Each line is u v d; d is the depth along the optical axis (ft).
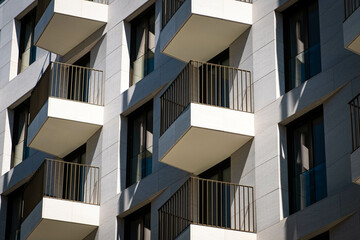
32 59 160.04
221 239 102.47
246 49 112.88
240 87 111.86
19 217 151.43
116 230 124.77
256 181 105.40
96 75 137.49
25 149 155.02
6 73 163.02
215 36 115.44
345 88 97.76
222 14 112.68
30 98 147.84
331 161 97.09
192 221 102.83
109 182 128.36
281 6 109.60
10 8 167.43
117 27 136.46
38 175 131.64
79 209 127.65
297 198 101.76
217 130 107.14
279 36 109.50
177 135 110.11
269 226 101.71
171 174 119.55
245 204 105.91
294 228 98.53
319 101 100.42
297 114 103.04
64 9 138.31
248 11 113.50
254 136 107.65
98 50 139.23
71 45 144.77
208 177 115.96
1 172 155.94
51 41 144.56
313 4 106.93
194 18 112.88
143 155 126.11
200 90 119.75
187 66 111.86
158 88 124.77
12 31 164.66
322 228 95.45
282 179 102.78
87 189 131.34
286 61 108.47
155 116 124.77
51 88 134.51
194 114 107.55
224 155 112.16
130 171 127.85
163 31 120.57
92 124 132.57
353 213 92.73
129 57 134.00
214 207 112.98
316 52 104.78
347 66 98.22
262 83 108.78
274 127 105.19
